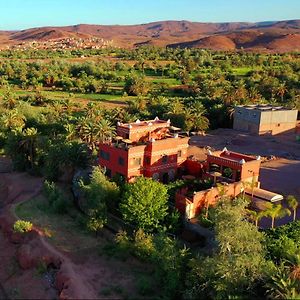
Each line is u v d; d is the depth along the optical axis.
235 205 44.34
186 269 40.12
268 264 36.91
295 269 36.06
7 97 120.94
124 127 62.34
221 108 114.44
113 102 141.12
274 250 40.84
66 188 65.62
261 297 35.25
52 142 79.00
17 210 58.38
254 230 40.06
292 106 115.50
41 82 170.00
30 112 105.94
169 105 111.56
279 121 102.25
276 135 101.94
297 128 104.44
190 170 62.84
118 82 176.38
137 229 48.75
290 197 50.81
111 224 52.12
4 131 93.69
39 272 45.44
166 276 39.81
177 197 50.78
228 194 52.59
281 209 47.66
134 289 40.75
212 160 57.97
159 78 179.12
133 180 57.56
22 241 51.41
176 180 59.59
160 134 64.88
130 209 48.06
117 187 54.38
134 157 57.28
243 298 34.38
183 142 62.12
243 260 36.06
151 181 50.78
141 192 48.53
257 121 100.75
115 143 61.19
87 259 46.12
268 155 84.06
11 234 53.19
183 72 170.62
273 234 45.22
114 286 41.19
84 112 111.44
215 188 52.28
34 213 57.38
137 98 134.25
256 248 38.50
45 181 65.31
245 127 104.88
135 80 156.00
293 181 67.69
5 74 178.00
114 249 47.62
